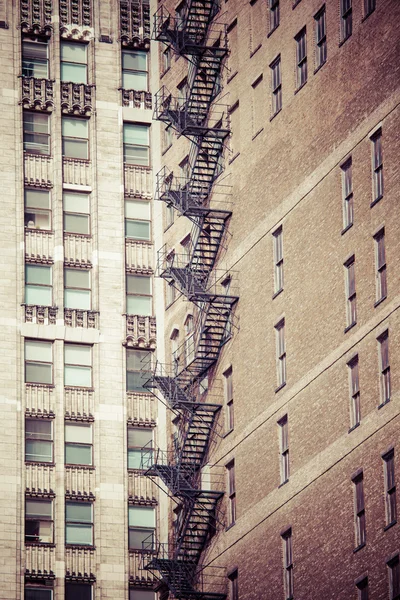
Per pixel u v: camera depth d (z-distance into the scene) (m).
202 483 126.12
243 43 126.62
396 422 106.56
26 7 146.12
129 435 140.38
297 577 113.50
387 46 111.12
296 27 120.19
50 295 141.88
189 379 129.38
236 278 124.25
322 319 114.12
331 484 111.25
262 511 118.38
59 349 140.50
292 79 120.19
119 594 137.12
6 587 135.88
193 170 128.38
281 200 119.94
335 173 114.56
